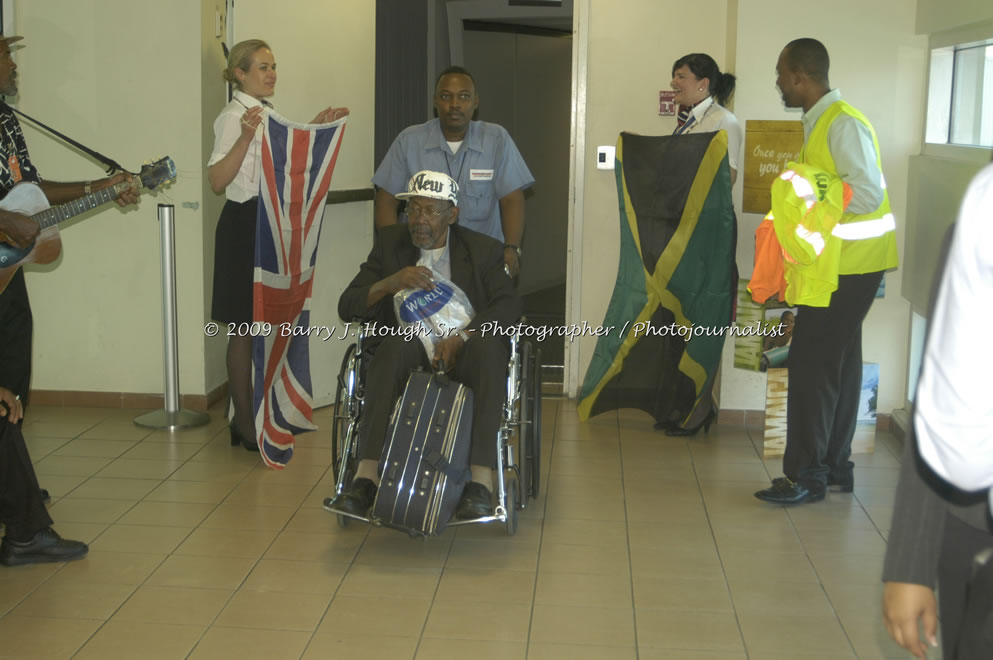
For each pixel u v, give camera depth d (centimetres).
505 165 447
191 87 523
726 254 484
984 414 131
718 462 476
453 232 393
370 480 365
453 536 378
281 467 448
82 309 545
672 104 554
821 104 394
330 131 461
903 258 509
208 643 289
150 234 536
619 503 417
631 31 553
